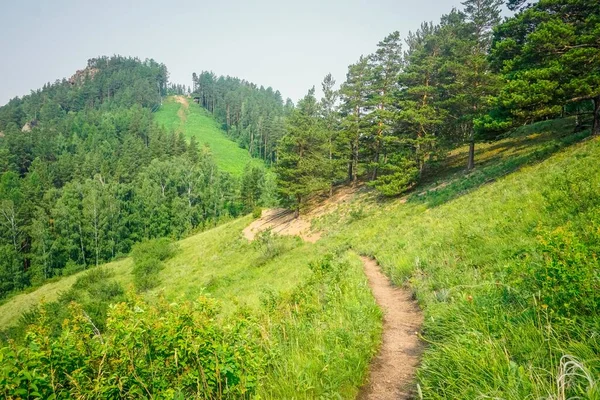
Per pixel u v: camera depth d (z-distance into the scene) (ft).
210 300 12.35
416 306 26.14
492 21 103.96
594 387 8.00
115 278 145.59
